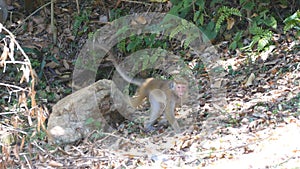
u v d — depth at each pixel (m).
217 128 7.48
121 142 7.52
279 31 10.21
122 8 11.82
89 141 7.78
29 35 11.66
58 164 6.78
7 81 10.33
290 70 8.99
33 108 5.41
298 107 7.62
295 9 10.62
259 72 9.26
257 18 10.21
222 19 10.12
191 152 6.79
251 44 9.91
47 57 11.01
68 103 8.18
